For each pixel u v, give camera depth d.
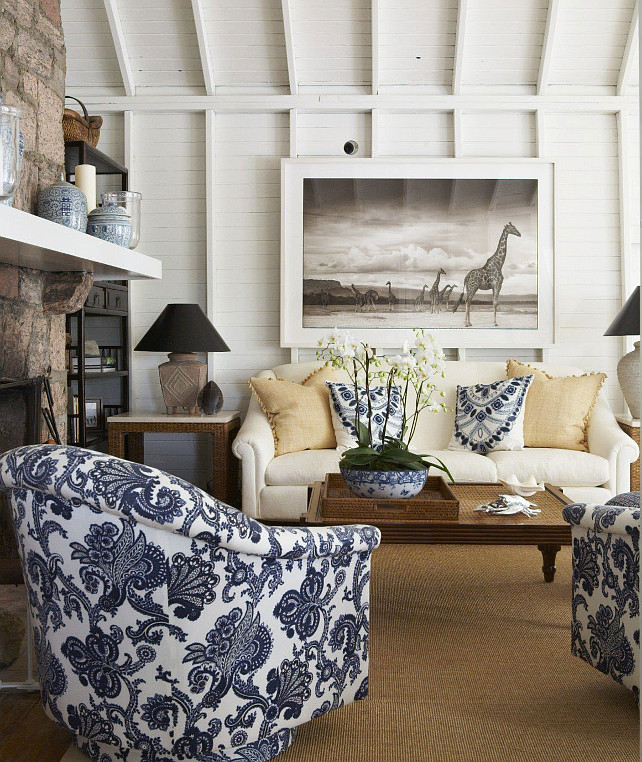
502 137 5.30
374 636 2.92
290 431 4.53
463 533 2.88
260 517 4.28
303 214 5.23
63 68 3.34
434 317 5.24
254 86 5.29
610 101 5.18
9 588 2.71
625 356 4.76
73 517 1.71
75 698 1.84
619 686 2.47
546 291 5.22
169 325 4.75
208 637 1.76
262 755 1.92
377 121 5.23
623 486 4.30
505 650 2.78
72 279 3.19
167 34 5.08
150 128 5.33
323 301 5.24
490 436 4.55
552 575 3.62
